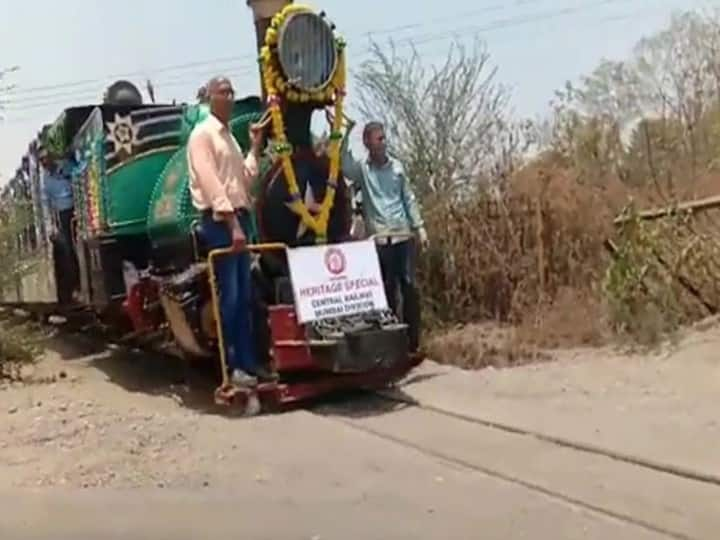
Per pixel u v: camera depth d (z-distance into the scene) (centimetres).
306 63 1080
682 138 1877
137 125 1270
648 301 1299
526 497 750
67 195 1495
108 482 834
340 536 694
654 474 786
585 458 834
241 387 1058
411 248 1191
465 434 928
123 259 1319
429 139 1728
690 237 1331
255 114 1230
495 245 1462
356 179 1196
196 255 1123
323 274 1075
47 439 956
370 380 1109
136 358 1477
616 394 1034
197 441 939
